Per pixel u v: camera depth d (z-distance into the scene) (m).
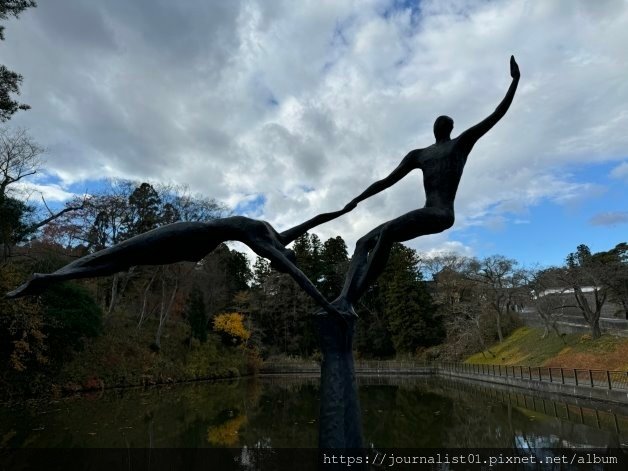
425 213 3.60
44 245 22.48
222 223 3.36
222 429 14.40
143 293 33.94
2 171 18.12
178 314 38.28
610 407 16.33
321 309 3.59
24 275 18.48
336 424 3.21
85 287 25.70
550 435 12.61
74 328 20.97
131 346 29.17
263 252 3.40
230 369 38.28
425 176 3.84
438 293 47.47
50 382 21.08
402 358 46.66
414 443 12.27
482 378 30.61
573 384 19.50
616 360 22.73
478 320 40.38
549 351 29.44
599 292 27.36
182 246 3.24
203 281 38.38
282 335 51.44
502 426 14.23
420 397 22.95
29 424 14.28
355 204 4.05
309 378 40.25
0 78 12.84
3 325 17.97
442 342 46.53
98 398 20.92
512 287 36.78
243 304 48.75
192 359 34.69
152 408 18.44
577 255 30.89
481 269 40.56
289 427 14.83
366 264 3.73
